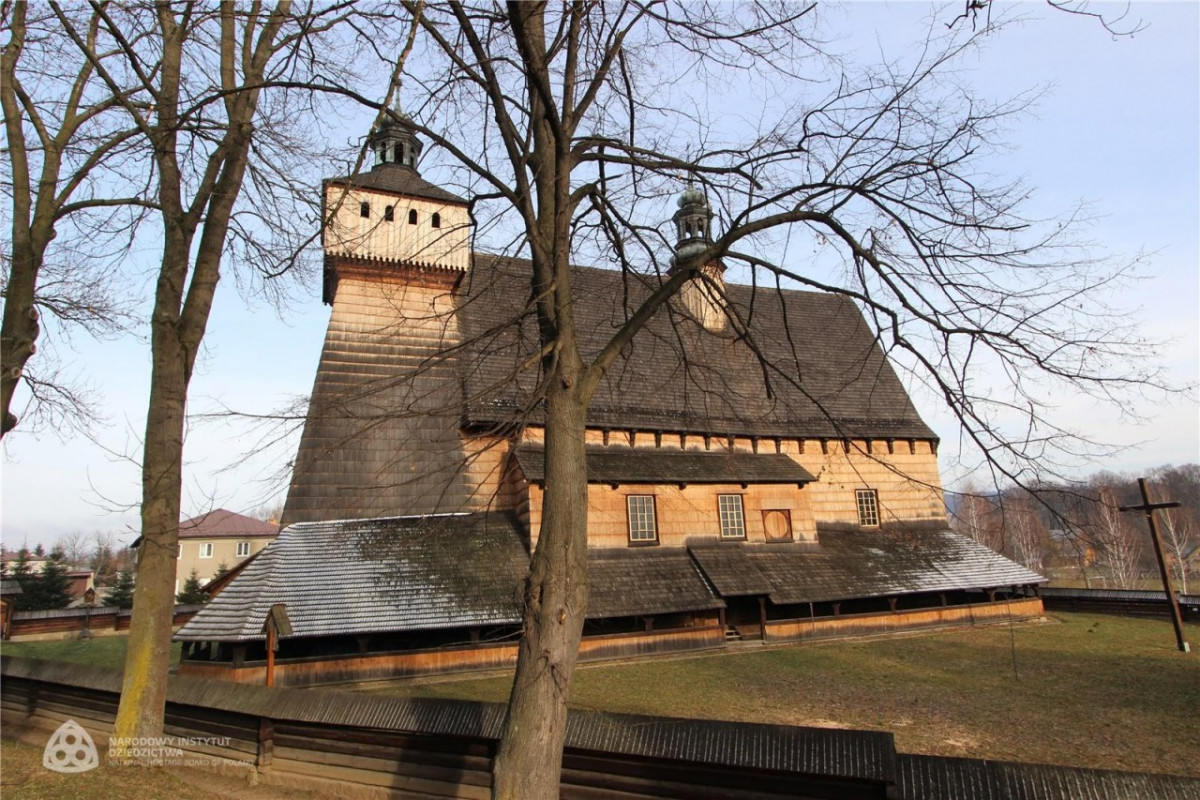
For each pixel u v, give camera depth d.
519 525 20.27
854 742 5.78
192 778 8.84
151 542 8.05
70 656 22.22
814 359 28.94
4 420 9.12
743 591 20.83
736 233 6.17
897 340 6.30
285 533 18.66
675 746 6.38
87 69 10.65
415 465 20.36
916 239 6.04
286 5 8.99
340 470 19.70
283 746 8.62
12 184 9.61
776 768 5.86
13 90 9.67
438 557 18.61
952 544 26.22
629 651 19.11
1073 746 11.09
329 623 16.23
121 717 7.76
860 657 19.14
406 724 7.64
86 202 9.70
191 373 8.54
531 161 6.27
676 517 22.27
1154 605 24.92
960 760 5.41
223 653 16.81
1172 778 4.88
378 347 21.94
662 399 24.17
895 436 27.33
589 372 5.73
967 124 5.86
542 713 4.78
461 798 7.36
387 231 22.78
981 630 23.27
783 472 24.20
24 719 11.84
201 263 8.68
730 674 17.05
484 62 5.98
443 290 23.48
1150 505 19.44
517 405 6.57
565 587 5.09
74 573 57.56
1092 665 17.12
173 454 8.22
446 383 9.07
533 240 5.94
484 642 17.47
